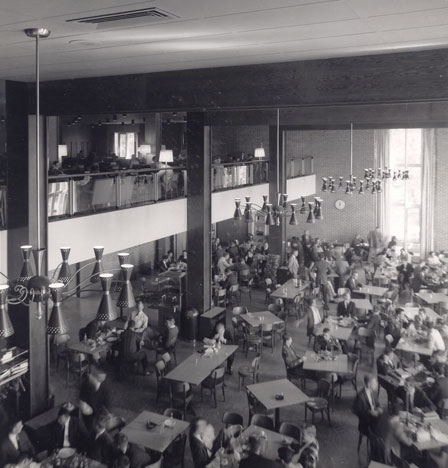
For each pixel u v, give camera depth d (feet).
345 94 20.42
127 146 75.10
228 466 22.71
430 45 18.12
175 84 23.73
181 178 52.80
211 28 15.49
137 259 68.64
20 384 30.17
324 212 82.64
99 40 17.03
